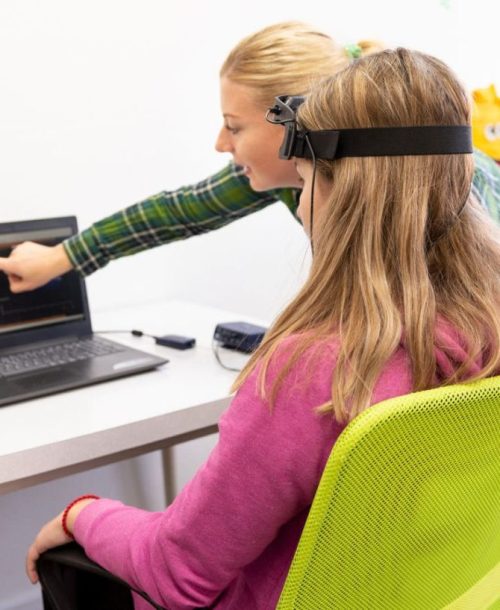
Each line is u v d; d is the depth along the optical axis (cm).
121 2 170
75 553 96
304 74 117
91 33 167
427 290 71
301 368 70
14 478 102
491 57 248
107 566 88
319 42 120
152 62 178
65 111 168
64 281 150
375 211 72
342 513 63
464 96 75
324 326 72
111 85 173
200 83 187
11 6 156
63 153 169
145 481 196
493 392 65
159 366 136
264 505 72
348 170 73
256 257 207
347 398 67
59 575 99
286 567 78
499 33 247
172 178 187
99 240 147
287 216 209
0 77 158
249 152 125
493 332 72
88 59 168
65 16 163
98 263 149
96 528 90
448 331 71
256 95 119
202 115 189
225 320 171
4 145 161
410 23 223
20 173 164
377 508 64
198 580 78
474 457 68
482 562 79
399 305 71
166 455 187
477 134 168
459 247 76
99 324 168
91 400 120
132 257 185
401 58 75
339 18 208
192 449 203
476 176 109
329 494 61
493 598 85
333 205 74
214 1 184
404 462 63
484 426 66
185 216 147
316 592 66
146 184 183
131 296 188
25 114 162
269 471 71
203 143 191
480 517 73
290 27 121
